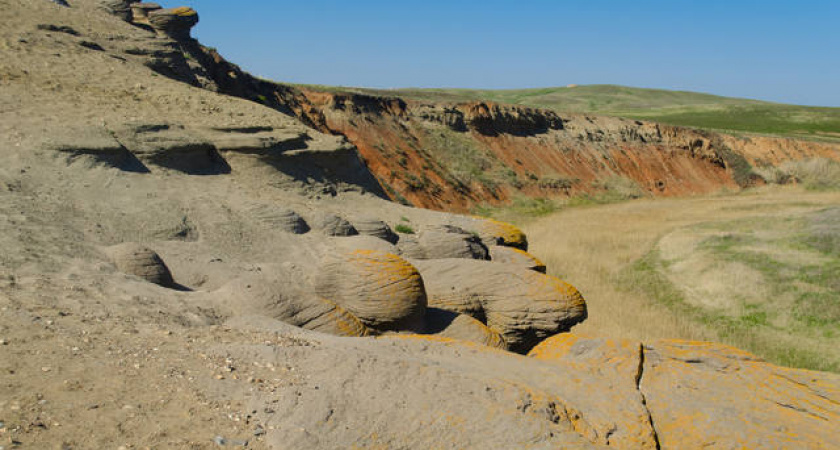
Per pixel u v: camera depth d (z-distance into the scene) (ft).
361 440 15.55
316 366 19.60
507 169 160.35
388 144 138.72
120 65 72.90
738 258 86.07
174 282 35.14
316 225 53.06
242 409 15.99
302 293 33.09
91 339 19.39
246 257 43.55
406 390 18.71
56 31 73.61
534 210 145.18
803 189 202.90
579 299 41.57
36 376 15.65
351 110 140.26
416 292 35.68
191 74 89.15
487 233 62.39
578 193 170.71
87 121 51.08
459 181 143.64
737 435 21.24
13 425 12.89
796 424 22.07
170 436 13.88
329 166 68.03
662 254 97.04
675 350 28.40
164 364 18.13
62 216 37.35
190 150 54.39
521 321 41.14
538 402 20.08
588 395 23.24
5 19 70.44
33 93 54.29
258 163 59.72
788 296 71.36
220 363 18.83
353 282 35.83
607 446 18.08
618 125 211.20
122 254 32.96
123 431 13.70
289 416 15.93
